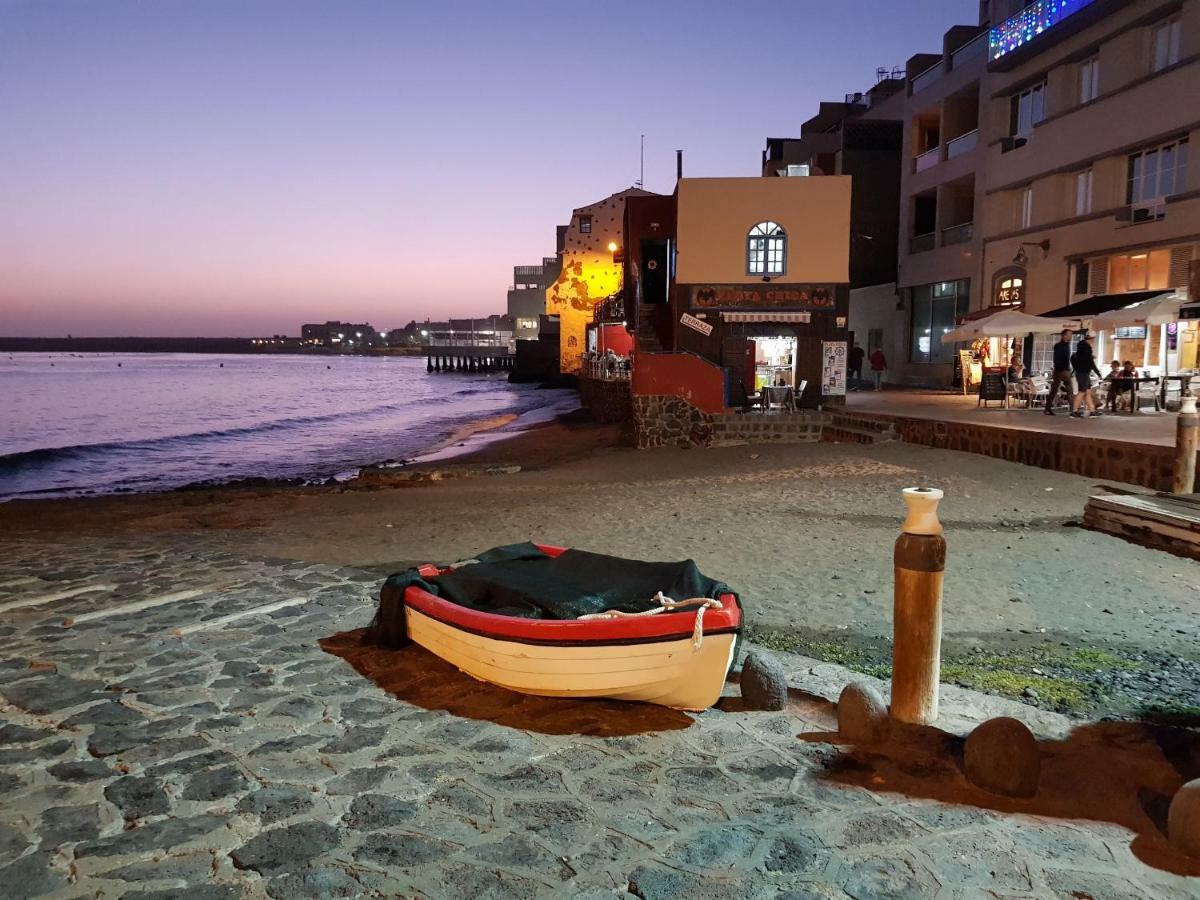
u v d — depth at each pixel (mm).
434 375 133375
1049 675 5855
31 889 3238
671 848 3590
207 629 6770
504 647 5168
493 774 4281
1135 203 21906
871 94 47500
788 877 3381
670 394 22609
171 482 24422
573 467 20250
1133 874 3436
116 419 47781
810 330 24219
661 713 5090
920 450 17109
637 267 31391
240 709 5113
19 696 5285
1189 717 5121
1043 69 25594
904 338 36094
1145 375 20125
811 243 23984
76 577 8477
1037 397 21281
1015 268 27281
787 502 12984
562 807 3941
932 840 3670
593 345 50000
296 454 30812
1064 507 11523
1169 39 21031
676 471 18141
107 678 5621
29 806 3900
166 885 3279
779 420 22172
